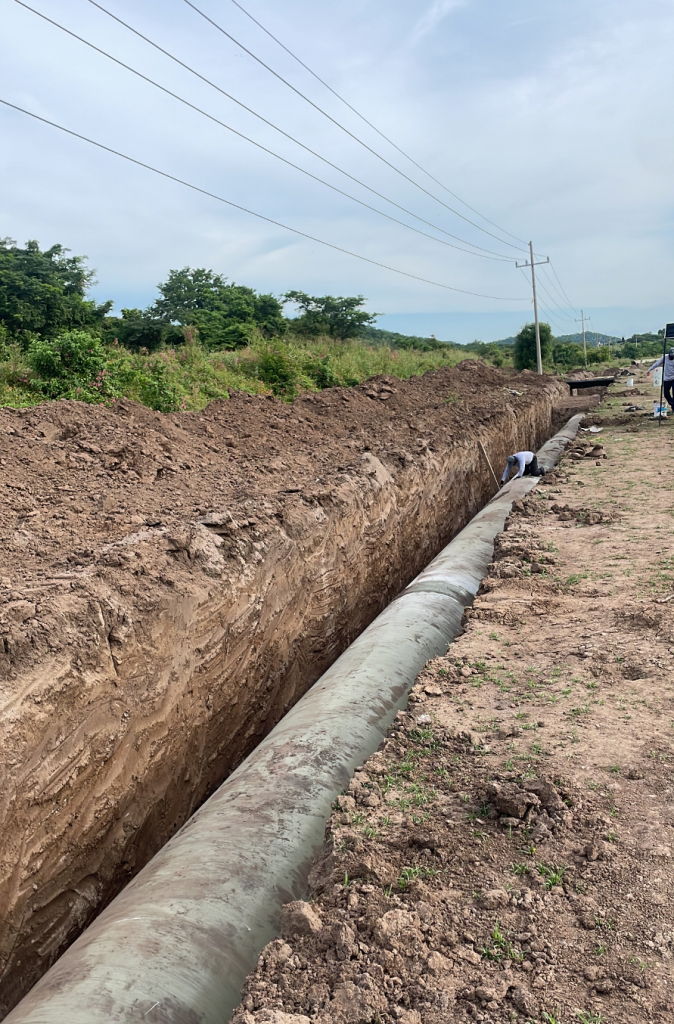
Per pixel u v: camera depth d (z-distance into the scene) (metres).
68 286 27.73
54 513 7.28
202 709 6.01
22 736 4.23
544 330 51.81
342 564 9.01
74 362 13.58
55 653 4.66
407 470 12.23
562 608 6.72
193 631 5.95
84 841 4.68
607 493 11.32
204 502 8.37
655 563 7.71
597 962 2.79
